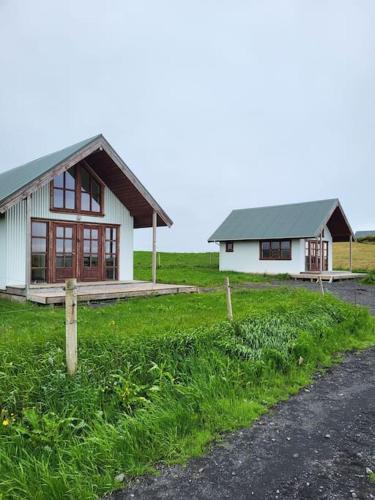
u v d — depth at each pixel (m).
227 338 5.95
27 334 5.62
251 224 27.02
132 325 7.02
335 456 3.54
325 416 4.41
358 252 39.69
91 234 15.02
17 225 12.97
